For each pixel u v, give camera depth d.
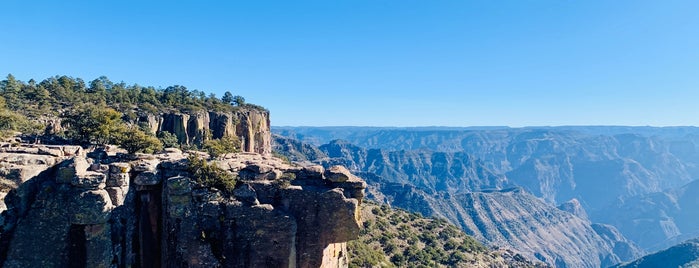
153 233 43.59
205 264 40.44
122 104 166.50
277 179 43.81
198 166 42.66
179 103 197.25
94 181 39.47
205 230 40.84
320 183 44.78
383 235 168.12
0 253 38.00
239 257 41.00
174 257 41.25
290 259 41.34
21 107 122.69
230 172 43.69
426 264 156.12
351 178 44.62
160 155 52.41
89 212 38.59
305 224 42.53
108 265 39.22
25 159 41.28
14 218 38.88
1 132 66.38
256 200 41.94
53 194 39.25
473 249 191.62
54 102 141.88
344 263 52.09
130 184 42.59
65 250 38.56
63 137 69.75
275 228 41.03
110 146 60.03
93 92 172.62
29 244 38.03
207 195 41.50
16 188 39.28
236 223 41.09
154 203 43.75
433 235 189.38
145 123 150.12
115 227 40.22
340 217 42.41
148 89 195.25
